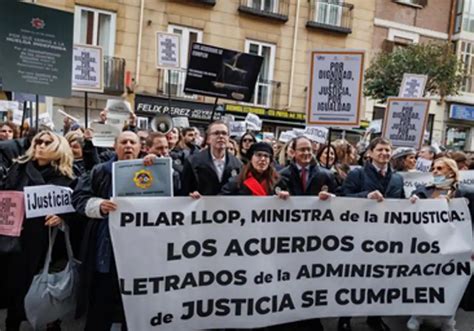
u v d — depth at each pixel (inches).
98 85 260.4
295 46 663.8
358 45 698.8
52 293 131.0
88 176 132.6
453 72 582.9
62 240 147.2
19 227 132.3
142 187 129.1
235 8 630.5
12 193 133.5
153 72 598.5
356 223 144.3
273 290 137.6
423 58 571.8
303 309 140.9
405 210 147.6
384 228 146.3
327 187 155.3
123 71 578.6
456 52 769.6
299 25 665.0
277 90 661.9
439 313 149.8
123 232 124.3
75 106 568.7
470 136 802.8
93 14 565.9
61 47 174.6
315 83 185.2
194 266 131.0
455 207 151.3
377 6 717.9
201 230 131.3
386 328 160.9
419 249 148.5
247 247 135.0
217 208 132.4
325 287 142.6
